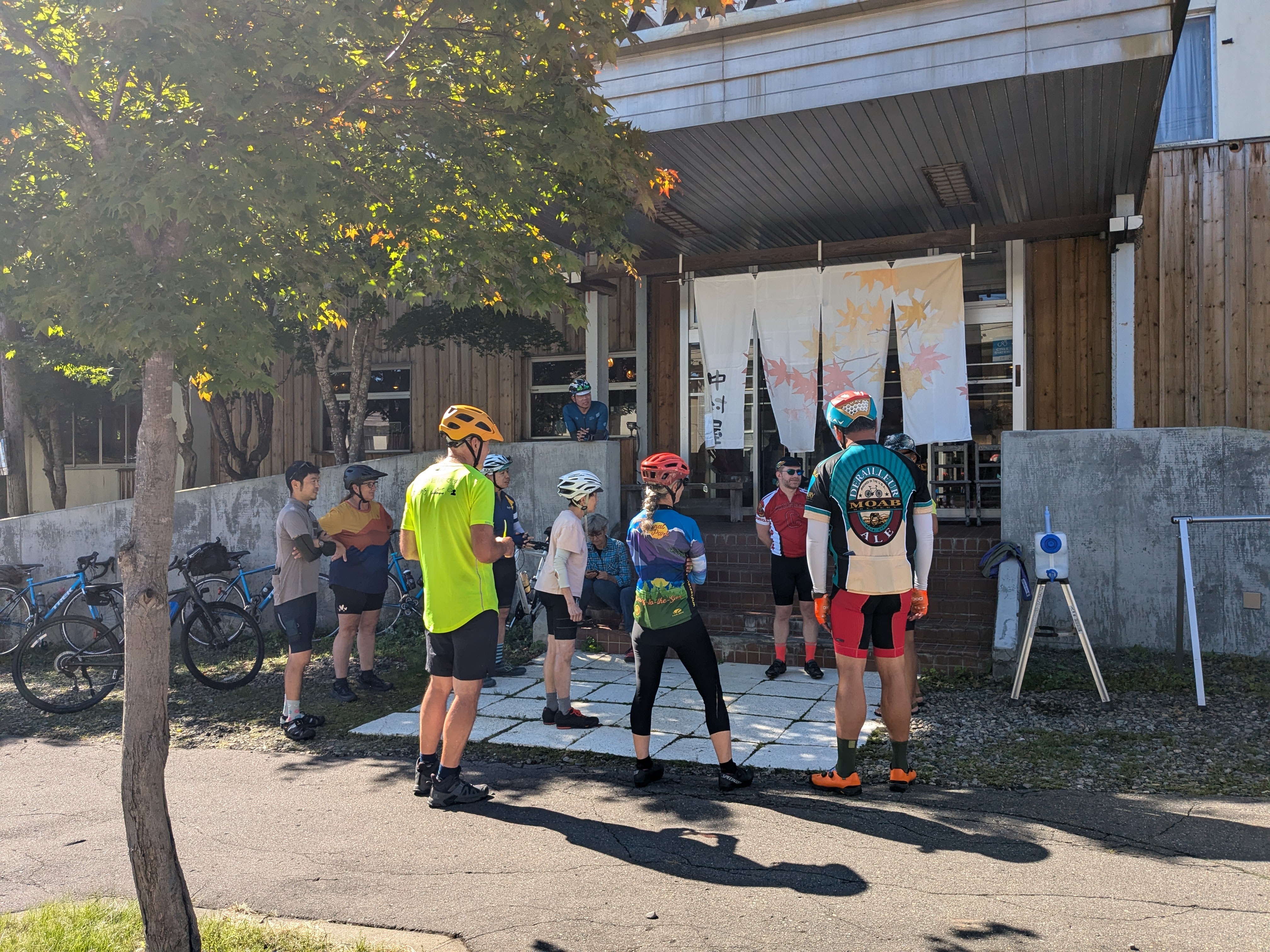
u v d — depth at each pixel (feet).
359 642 23.80
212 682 24.47
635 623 15.99
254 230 12.21
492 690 23.27
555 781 16.38
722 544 30.25
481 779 16.61
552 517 30.48
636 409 43.57
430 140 14.12
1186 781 15.17
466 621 15.08
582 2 13.37
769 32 23.58
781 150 26.12
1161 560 24.73
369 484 22.95
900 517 14.96
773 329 33.32
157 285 10.31
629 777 16.53
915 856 12.48
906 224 33.83
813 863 12.37
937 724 18.90
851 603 15.10
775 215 32.42
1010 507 25.99
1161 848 12.48
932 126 24.26
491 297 16.72
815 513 15.24
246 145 11.66
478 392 48.78
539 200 15.99
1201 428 24.44
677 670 25.17
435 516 15.21
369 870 12.59
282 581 19.94
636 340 40.88
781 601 23.72
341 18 11.31
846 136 25.07
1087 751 16.87
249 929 10.61
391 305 49.52
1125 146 25.63
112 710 22.99
